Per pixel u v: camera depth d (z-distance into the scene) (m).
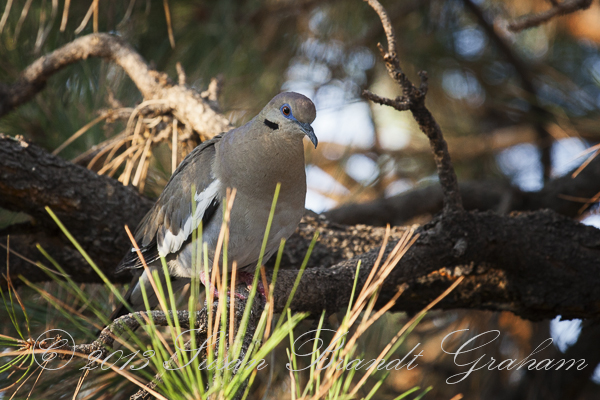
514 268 6.89
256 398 7.11
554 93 10.99
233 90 9.66
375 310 7.32
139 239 7.37
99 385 6.05
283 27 10.22
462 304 7.37
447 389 9.30
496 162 11.80
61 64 8.45
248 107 9.52
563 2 6.50
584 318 7.26
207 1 9.54
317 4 10.04
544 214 7.11
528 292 7.02
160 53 9.23
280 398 7.12
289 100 6.45
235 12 9.67
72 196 7.14
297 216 6.76
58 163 7.14
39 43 8.32
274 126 6.45
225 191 6.59
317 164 11.17
